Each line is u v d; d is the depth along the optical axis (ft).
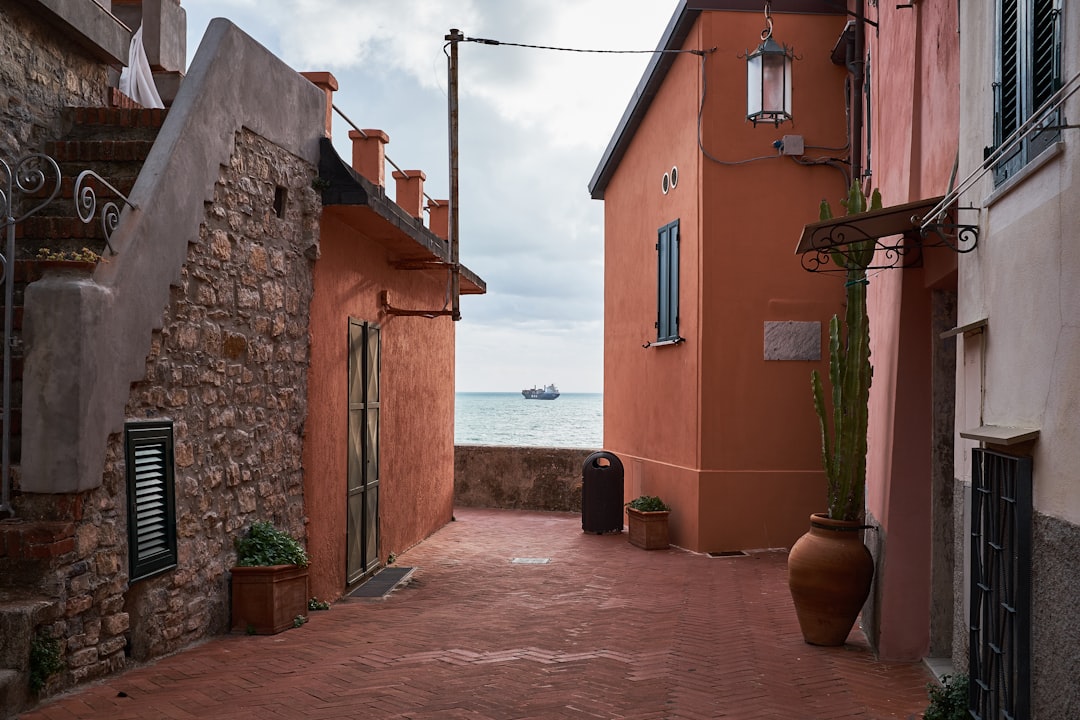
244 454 22.57
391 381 35.17
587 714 16.06
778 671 19.35
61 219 18.72
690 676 18.78
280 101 24.21
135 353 17.81
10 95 19.95
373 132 31.65
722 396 38.04
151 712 15.24
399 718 15.60
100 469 16.63
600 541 41.45
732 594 28.71
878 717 16.24
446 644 21.39
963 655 15.39
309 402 26.22
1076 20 10.56
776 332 38.01
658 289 43.47
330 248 27.78
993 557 13.15
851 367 21.66
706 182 38.14
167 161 18.94
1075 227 10.55
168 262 18.95
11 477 16.19
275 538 22.81
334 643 21.17
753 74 28.99
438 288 42.88
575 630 23.21
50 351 15.92
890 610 20.49
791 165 38.24
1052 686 10.95
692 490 38.40
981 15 14.93
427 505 42.14
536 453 53.93
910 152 20.56
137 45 27.84
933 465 20.53
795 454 38.09
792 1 38.04
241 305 22.27
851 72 33.30
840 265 21.85
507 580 31.48
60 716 14.73
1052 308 11.29
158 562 18.71
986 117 14.51
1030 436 11.67
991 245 14.07
